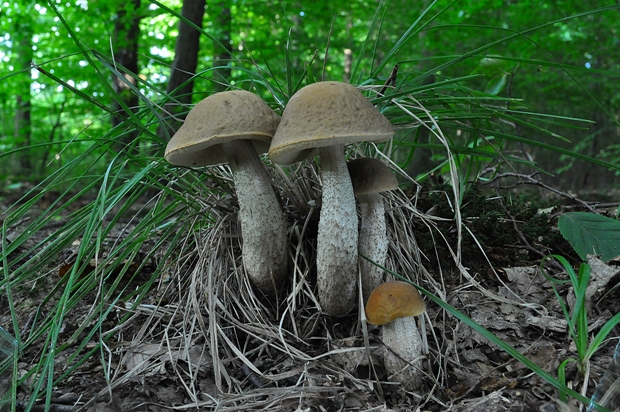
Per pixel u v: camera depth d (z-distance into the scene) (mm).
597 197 1083
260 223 365
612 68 1727
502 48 1600
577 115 1771
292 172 447
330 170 350
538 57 1544
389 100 426
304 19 1681
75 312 462
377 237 374
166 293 471
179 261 468
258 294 422
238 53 1634
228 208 437
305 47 1606
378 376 353
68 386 363
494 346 365
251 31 1796
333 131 302
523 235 498
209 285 401
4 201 1457
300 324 402
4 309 488
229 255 433
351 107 313
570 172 1856
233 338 404
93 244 405
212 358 376
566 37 1628
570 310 398
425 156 1221
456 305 409
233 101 334
